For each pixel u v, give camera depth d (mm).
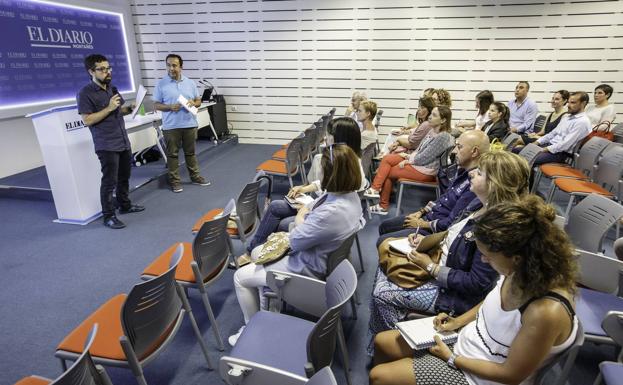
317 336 1201
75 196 3555
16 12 4531
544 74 5715
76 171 3508
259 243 2676
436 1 5738
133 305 1318
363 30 6113
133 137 4648
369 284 2650
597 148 3645
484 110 4801
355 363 1938
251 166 5672
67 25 5281
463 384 1188
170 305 1560
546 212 1020
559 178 3588
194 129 4574
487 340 1159
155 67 6984
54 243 3248
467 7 5672
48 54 5008
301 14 6223
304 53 6422
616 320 1393
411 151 4137
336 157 1773
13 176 4652
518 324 1064
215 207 4082
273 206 2701
